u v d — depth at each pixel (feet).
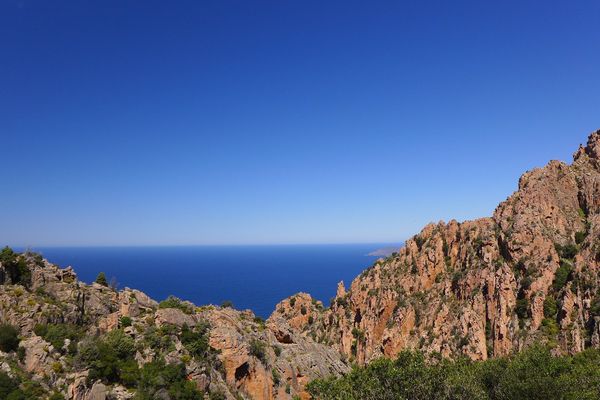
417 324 457.68
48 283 254.47
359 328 491.72
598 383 234.99
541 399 231.71
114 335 232.32
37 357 197.57
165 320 268.41
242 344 279.08
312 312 551.59
